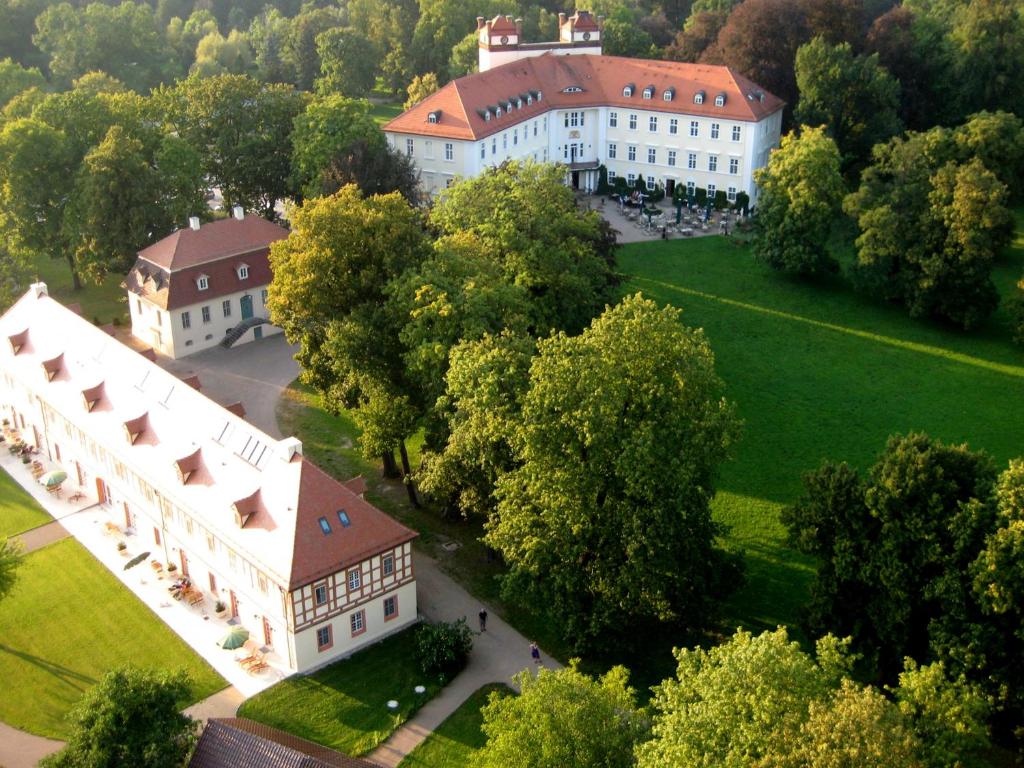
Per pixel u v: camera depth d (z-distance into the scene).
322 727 64.75
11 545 80.56
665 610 65.19
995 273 127.69
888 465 63.72
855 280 119.44
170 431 79.50
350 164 122.56
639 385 68.00
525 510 68.94
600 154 159.38
